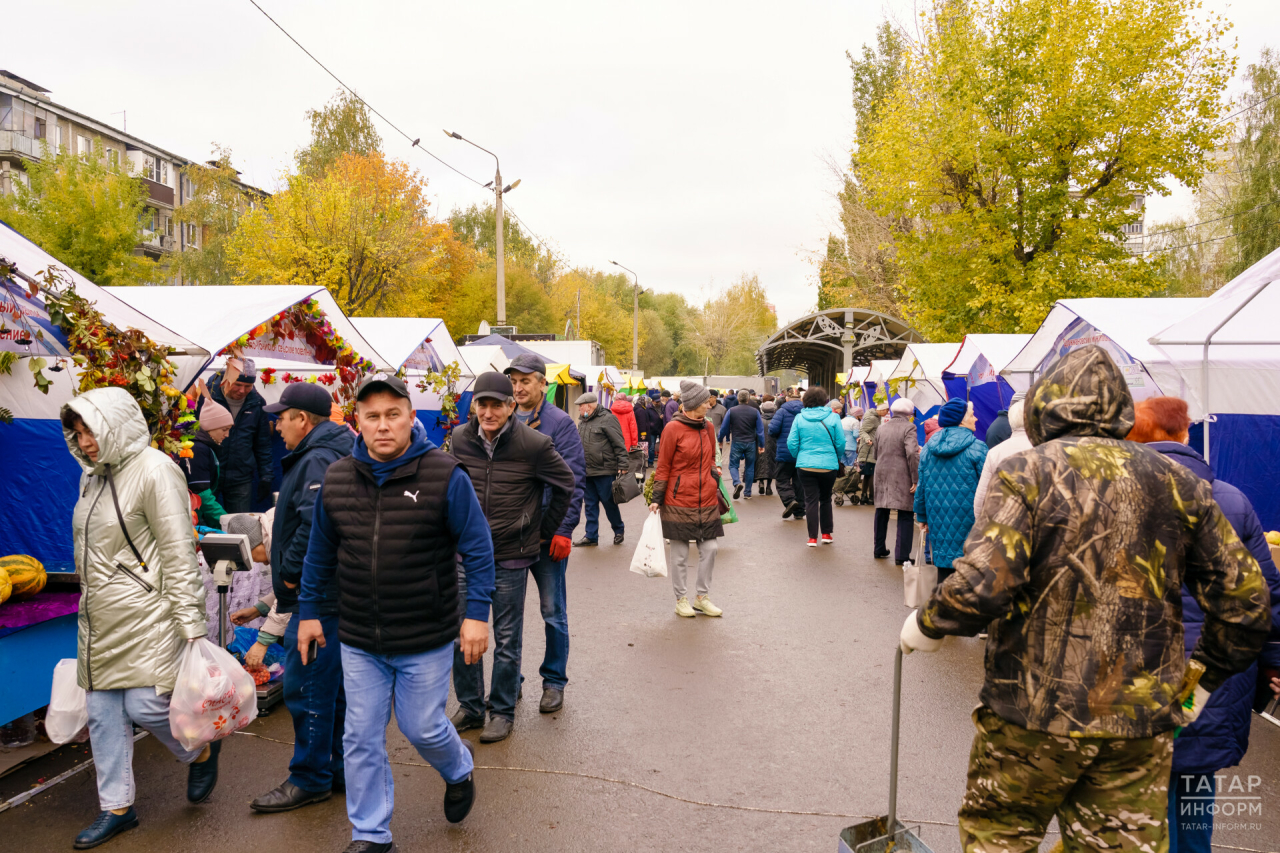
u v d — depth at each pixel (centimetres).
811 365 4541
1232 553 220
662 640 649
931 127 1995
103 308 453
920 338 2723
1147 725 210
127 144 4331
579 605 762
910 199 2081
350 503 326
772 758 435
